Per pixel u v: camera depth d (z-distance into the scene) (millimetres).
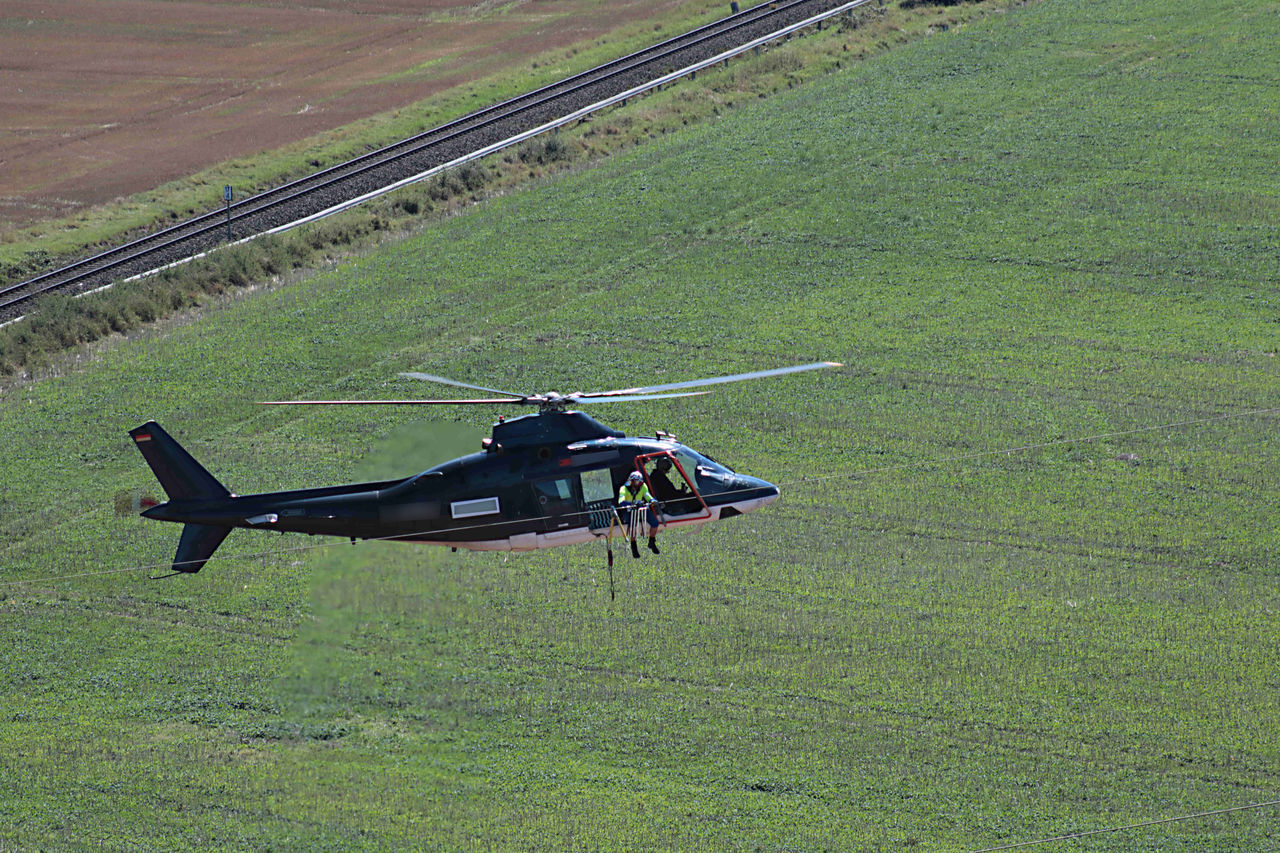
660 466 84312
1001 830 93438
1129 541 127688
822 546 127438
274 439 152250
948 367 165000
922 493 136500
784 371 87688
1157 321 176375
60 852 91500
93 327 184750
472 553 124188
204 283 198875
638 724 104312
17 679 111625
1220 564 123875
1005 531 129750
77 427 158375
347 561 120125
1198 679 108375
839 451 145250
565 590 120562
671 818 94562
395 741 102812
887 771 99062
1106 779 98062
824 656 112000
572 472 82750
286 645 115000
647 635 114750
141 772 99625
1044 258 196125
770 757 100625
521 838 92812
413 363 171750
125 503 87062
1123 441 145625
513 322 183500
